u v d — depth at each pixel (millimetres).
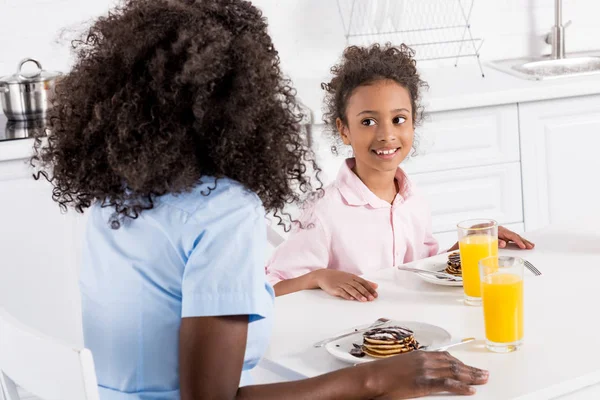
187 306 1281
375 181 2328
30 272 3133
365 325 1666
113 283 1355
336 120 2439
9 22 3516
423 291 1873
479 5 3945
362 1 3797
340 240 2283
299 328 1714
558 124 3467
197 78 1234
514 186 3473
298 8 3760
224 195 1320
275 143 1358
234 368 1286
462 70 3850
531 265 1943
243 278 1286
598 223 2223
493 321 1519
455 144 3393
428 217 2430
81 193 1390
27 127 3182
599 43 4090
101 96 1290
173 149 1260
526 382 1398
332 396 1363
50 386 1248
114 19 1343
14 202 3062
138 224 1335
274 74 1341
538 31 4016
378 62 2305
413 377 1377
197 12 1285
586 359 1469
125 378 1357
